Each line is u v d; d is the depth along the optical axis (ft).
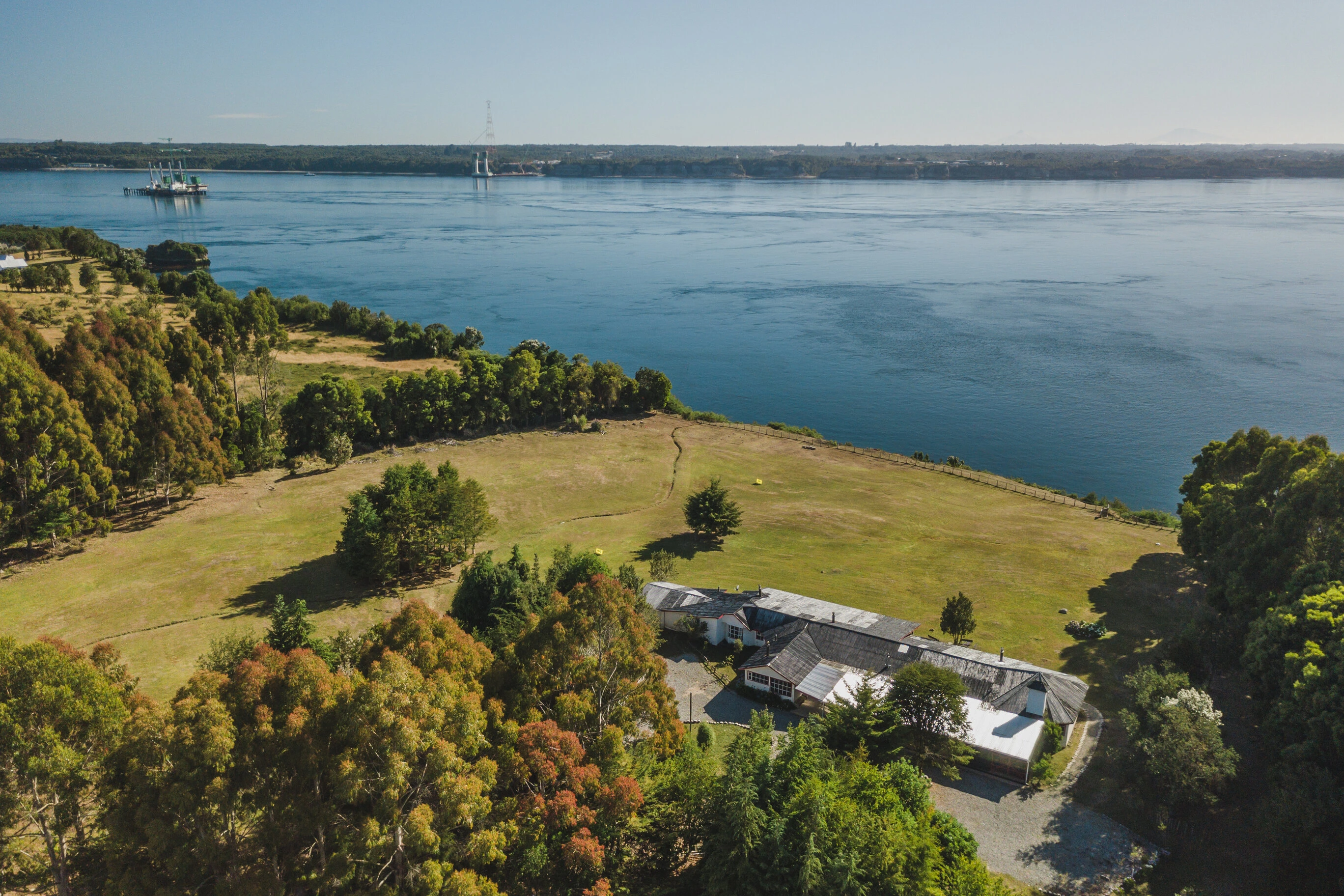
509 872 127.34
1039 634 246.88
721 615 242.17
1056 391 581.94
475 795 118.62
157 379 327.67
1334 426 501.15
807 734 163.43
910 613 259.19
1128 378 604.49
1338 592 177.17
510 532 322.96
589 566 245.86
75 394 300.40
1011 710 195.72
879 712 184.55
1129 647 239.71
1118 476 444.96
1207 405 545.44
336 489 355.56
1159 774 168.35
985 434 504.02
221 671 177.99
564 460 408.26
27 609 244.83
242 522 318.24
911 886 129.39
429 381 433.89
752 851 133.08
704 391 586.86
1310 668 160.56
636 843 144.36
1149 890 152.76
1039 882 154.10
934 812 153.58
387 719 116.37
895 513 351.25
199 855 112.98
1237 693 214.28
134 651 221.46
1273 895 150.71
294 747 117.29
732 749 151.84
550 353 525.34
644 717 155.02
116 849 116.26
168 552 288.71
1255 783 179.01
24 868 127.03
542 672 151.33
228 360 435.94
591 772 131.75
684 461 411.75
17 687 114.32
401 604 254.68
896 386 599.16
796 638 226.17
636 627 158.20
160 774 113.29
